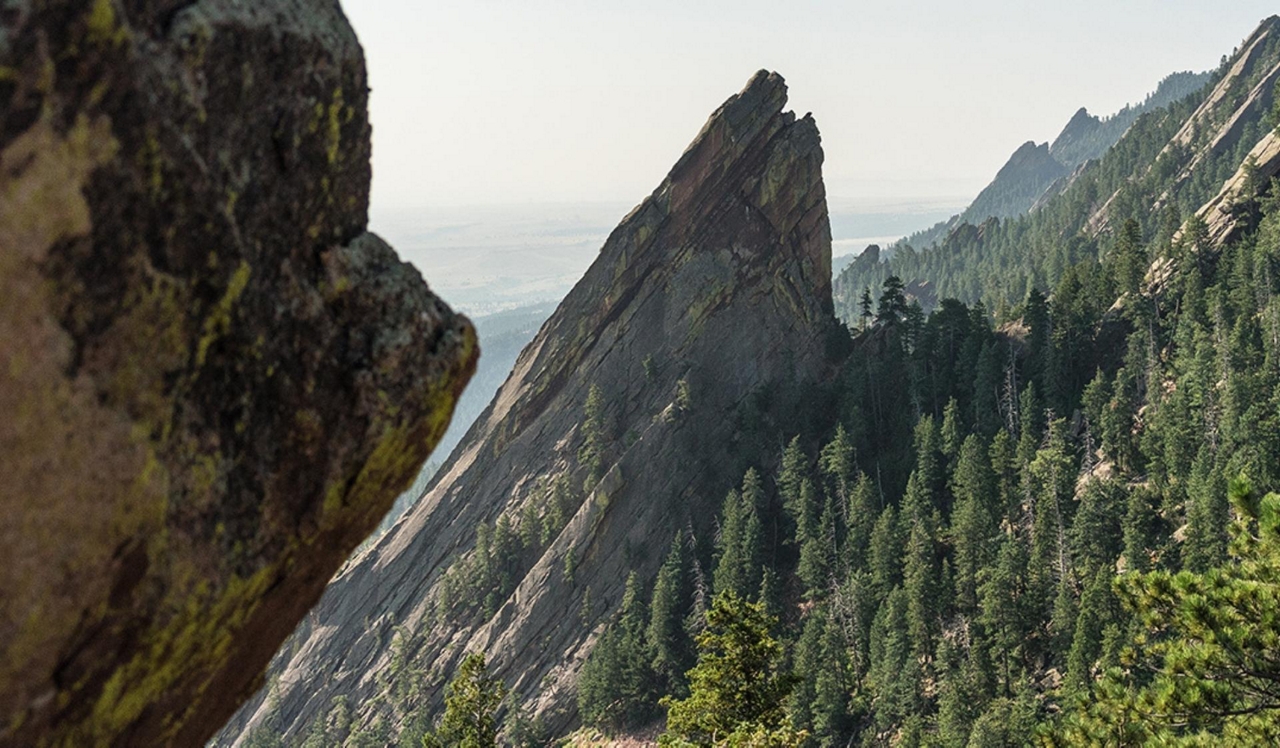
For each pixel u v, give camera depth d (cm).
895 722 8769
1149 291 14862
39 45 470
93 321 511
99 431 516
